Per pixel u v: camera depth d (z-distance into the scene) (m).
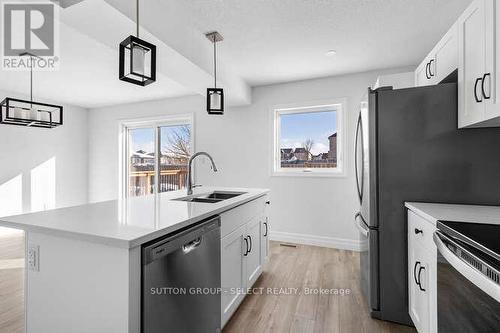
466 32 1.50
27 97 4.25
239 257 1.87
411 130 1.73
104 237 0.95
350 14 2.06
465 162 1.64
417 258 1.52
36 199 4.42
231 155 4.04
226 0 1.89
